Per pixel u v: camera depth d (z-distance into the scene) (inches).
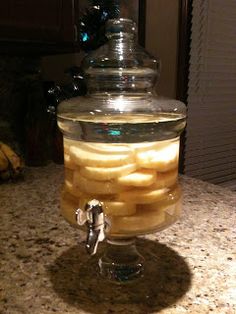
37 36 31.2
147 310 15.9
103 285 17.8
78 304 16.3
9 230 24.7
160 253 21.2
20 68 41.0
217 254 21.2
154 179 15.4
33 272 19.1
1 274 18.9
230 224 25.7
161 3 55.1
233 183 73.3
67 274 18.9
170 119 16.6
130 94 22.0
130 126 15.5
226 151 71.2
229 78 67.6
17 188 34.1
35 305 16.3
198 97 63.8
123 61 24.3
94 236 14.5
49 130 41.5
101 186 15.1
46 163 41.8
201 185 35.3
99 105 19.1
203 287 17.7
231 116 70.2
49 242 22.8
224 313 15.7
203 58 62.6
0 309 16.0
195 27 60.0
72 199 16.5
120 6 47.7
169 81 59.4
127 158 14.8
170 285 17.8
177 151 17.0
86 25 40.8
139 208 15.5
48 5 31.5
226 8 63.3
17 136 42.1
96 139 15.4
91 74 25.4
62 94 40.1
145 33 54.1
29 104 40.2
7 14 29.0
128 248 19.3
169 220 16.4
